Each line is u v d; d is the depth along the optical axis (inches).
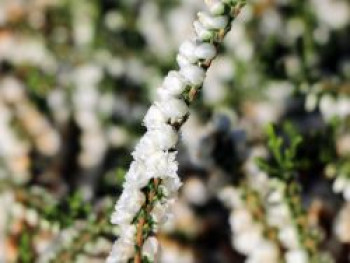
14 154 16.2
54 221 10.6
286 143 12.7
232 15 6.3
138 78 19.6
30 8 19.7
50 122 18.4
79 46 19.9
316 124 15.4
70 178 18.1
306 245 10.3
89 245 10.6
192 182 14.4
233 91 17.7
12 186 12.0
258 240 10.7
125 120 19.3
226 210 14.7
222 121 11.0
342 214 11.6
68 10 20.0
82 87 19.2
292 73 17.1
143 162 6.5
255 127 16.7
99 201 13.4
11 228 11.5
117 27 20.1
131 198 6.5
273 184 10.2
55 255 10.6
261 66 17.7
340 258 11.7
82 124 18.9
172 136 6.4
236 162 10.9
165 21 20.4
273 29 17.9
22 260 11.0
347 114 11.9
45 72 19.1
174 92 6.4
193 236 14.6
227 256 14.6
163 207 6.6
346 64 16.9
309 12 18.0
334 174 10.7
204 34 6.3
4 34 19.3
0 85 18.1
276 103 17.0
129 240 6.6
